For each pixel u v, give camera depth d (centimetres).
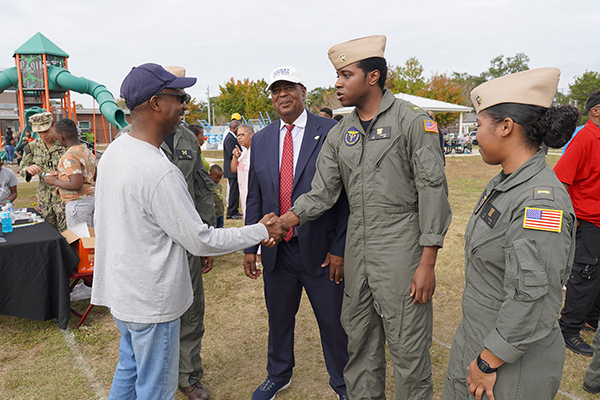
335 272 215
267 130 230
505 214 120
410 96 1544
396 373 185
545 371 121
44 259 302
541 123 116
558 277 109
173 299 149
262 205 236
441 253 496
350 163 183
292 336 240
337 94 182
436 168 164
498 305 125
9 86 1364
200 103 5181
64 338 306
